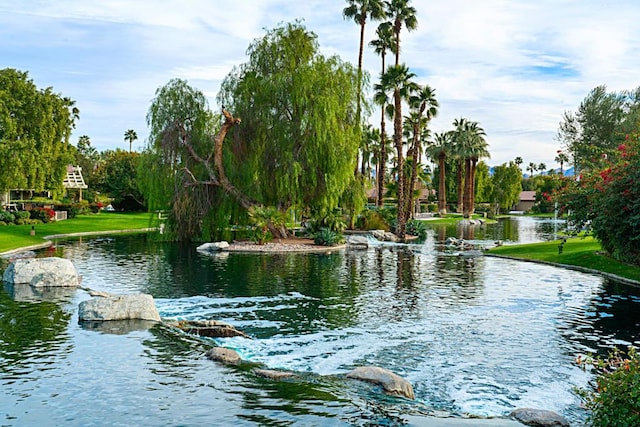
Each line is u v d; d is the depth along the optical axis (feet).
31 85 204.13
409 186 234.38
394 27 205.16
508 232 219.00
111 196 326.44
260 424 31.96
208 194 148.15
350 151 144.15
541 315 63.16
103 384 38.47
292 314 63.57
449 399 38.14
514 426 32.50
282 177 138.92
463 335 54.65
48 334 51.70
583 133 203.62
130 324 56.18
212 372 41.47
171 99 147.33
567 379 42.09
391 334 54.95
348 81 144.46
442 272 98.37
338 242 148.25
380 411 34.30
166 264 106.11
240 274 94.02
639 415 26.63
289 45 147.64
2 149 176.35
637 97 197.57
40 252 124.98
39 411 33.65
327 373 42.91
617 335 54.49
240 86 147.84
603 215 89.30
